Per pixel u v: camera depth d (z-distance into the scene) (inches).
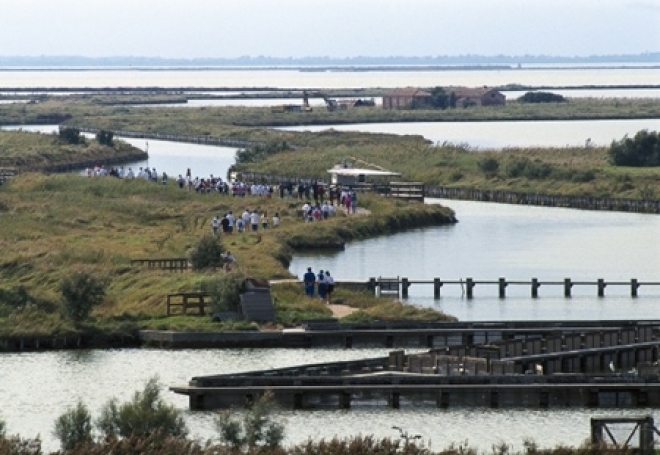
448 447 2970.0
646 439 2866.6
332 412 3489.2
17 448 2883.9
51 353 4232.3
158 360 4116.6
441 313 4771.2
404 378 3587.6
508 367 3725.4
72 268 5162.4
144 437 2861.7
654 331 4352.9
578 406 3538.4
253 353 4232.3
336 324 4409.5
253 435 2994.6
